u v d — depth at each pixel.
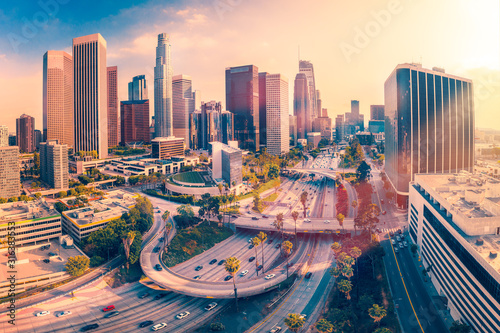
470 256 185.12
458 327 177.75
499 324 156.25
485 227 198.25
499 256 173.38
